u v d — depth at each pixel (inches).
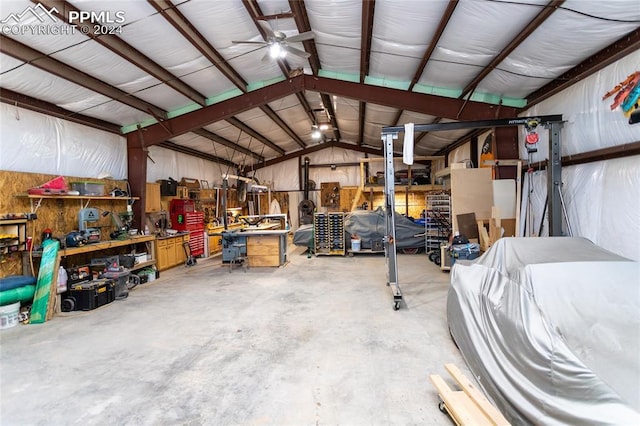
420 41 167.8
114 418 83.3
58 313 167.2
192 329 142.4
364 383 96.5
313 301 179.2
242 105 249.6
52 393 94.9
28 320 154.7
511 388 76.1
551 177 170.1
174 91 220.1
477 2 128.6
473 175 243.9
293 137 429.7
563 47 146.6
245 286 216.8
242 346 123.9
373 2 141.9
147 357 116.6
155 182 300.5
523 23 137.4
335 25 168.1
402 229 337.4
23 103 179.3
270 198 480.4
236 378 101.1
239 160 481.7
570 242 113.0
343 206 466.3
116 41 155.9
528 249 110.3
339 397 90.0
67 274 181.0
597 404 55.0
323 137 469.7
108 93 194.7
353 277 236.2
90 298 171.8
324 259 319.0
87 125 224.7
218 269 277.9
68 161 209.8
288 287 211.5
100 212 229.1
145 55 175.9
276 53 162.7
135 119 246.4
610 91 143.1
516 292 86.3
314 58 221.3
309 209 481.4
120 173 254.1
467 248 213.3
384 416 81.7
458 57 177.8
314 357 113.5
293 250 388.8
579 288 84.5
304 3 152.9
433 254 287.3
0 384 100.1
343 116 351.6
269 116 322.7
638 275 87.7
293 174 513.0
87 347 126.0
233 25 164.7
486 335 93.1
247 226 340.8
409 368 104.7
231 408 86.4
